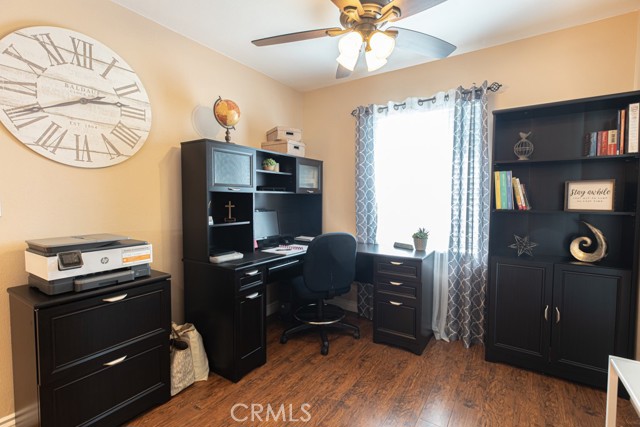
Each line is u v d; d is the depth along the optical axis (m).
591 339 1.97
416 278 2.43
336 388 2.00
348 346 2.57
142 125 2.12
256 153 2.76
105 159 1.94
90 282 1.53
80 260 1.51
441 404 1.84
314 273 2.41
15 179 1.61
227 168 2.27
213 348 2.16
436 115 2.77
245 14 2.12
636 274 1.86
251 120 2.98
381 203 3.07
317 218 3.43
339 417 1.73
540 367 2.13
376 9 1.51
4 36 1.54
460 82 2.69
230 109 2.45
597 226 2.16
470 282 2.58
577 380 2.02
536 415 1.74
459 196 2.62
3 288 1.58
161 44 2.23
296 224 3.48
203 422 1.69
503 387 2.00
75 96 1.79
